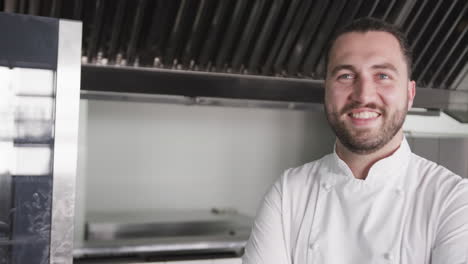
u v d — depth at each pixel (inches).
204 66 81.9
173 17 75.2
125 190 119.0
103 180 117.4
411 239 41.3
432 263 39.8
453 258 38.0
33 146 53.9
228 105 89.6
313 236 45.4
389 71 41.6
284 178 49.5
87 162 116.2
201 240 91.7
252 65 83.7
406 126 93.0
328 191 46.2
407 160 44.6
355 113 42.1
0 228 53.0
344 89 42.8
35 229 54.2
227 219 112.5
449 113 95.2
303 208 47.1
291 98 85.7
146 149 120.4
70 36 55.1
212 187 125.6
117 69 77.5
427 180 42.8
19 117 53.3
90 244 86.7
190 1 74.5
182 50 79.8
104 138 117.3
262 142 129.9
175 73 79.7
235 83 82.4
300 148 133.4
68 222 55.4
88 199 116.3
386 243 41.9
